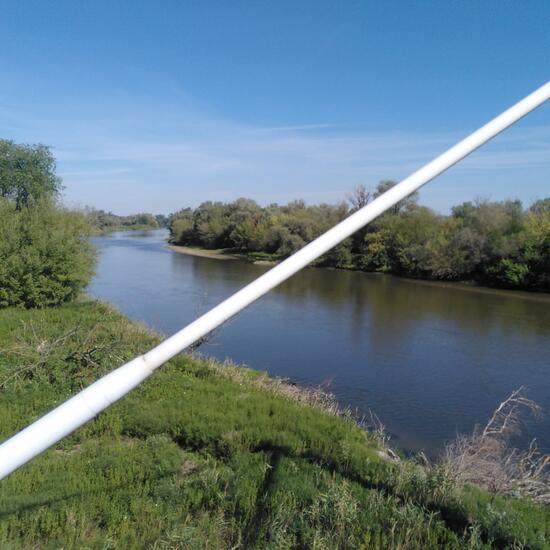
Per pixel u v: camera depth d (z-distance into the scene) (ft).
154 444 15.92
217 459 15.66
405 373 36.86
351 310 62.69
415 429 26.61
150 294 71.26
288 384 30.73
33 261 42.04
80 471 13.92
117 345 25.95
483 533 11.20
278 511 11.31
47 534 10.96
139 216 414.00
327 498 11.85
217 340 45.80
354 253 121.70
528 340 47.32
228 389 22.44
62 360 23.04
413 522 11.18
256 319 56.03
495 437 20.93
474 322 55.83
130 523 11.46
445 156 6.44
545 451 23.36
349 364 39.01
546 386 34.27
